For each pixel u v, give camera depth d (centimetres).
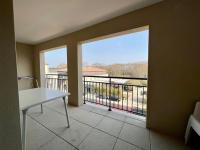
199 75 147
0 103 79
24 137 136
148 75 187
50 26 258
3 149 83
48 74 471
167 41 166
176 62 162
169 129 175
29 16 209
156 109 184
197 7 142
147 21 181
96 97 326
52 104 321
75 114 253
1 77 79
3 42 78
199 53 145
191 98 154
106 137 171
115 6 179
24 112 136
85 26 261
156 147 150
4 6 77
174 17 158
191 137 151
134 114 250
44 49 407
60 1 164
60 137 171
